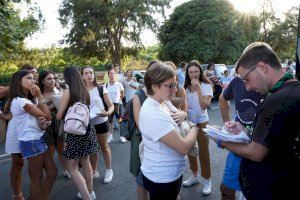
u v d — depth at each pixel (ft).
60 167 17.63
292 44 83.25
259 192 5.47
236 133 6.12
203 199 12.80
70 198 13.55
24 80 10.44
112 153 19.98
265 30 85.51
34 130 10.52
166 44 93.25
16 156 11.98
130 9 90.94
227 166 8.57
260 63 5.41
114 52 95.61
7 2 32.83
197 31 86.84
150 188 7.31
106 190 14.21
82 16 89.61
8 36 32.81
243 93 8.69
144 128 7.06
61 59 97.55
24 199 12.80
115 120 26.86
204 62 86.63
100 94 14.15
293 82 5.12
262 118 5.16
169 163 7.07
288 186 5.14
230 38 86.84
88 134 11.19
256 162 5.50
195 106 12.79
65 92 11.05
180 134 7.18
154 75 7.00
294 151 4.93
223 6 86.33
